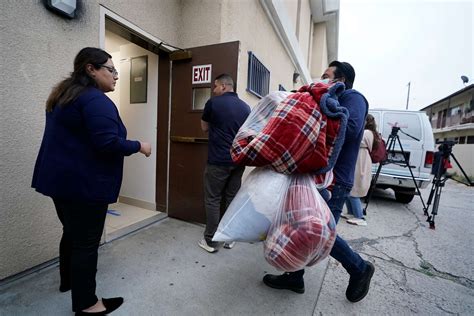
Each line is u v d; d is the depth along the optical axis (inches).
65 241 57.1
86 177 45.6
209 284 67.5
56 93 45.8
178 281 68.1
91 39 74.0
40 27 62.3
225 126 82.1
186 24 109.0
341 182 59.2
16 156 60.8
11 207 61.1
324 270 77.9
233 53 93.6
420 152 152.0
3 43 56.4
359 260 60.6
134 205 127.9
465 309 62.2
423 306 63.1
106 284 65.2
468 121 477.4
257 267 76.8
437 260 88.0
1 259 60.5
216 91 87.7
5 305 55.7
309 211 44.2
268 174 48.3
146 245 87.8
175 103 108.5
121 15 82.9
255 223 46.5
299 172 46.7
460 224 130.3
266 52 159.5
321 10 349.1
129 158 127.6
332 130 46.9
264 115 52.6
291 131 44.0
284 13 178.5
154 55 113.8
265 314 57.5
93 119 43.4
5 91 57.6
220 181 84.4
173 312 56.6
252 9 128.9
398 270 80.5
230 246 88.4
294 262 43.8
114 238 91.0
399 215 144.3
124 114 125.9
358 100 58.1
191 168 106.8
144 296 61.3
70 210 46.8
